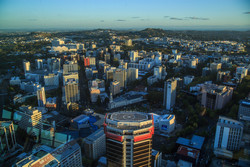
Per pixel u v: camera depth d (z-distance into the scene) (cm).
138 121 19850
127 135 18688
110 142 19588
